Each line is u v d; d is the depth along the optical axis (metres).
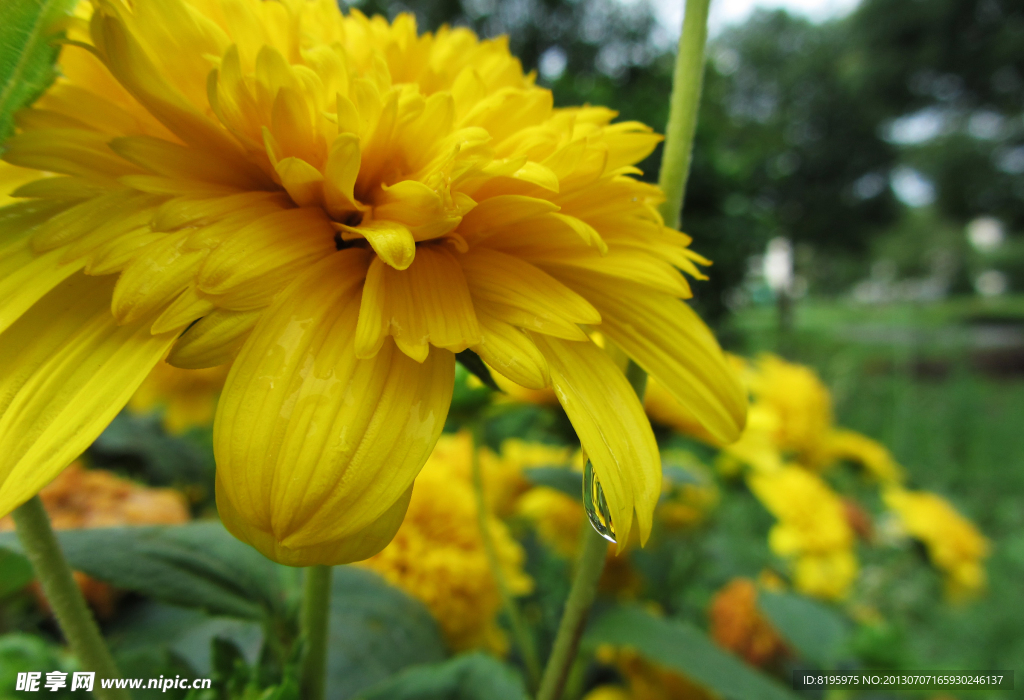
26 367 0.06
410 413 0.06
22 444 0.05
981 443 0.78
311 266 0.07
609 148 0.09
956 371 1.11
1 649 0.11
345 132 0.07
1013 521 0.61
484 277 0.07
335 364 0.06
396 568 0.15
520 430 0.22
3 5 0.06
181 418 0.23
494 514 0.20
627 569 0.23
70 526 0.15
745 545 0.37
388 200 0.07
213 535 0.11
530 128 0.08
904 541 0.34
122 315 0.06
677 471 0.20
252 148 0.07
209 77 0.06
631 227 0.08
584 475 0.08
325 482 0.06
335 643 0.13
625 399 0.07
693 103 0.10
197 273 0.06
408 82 0.10
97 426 0.05
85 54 0.07
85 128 0.07
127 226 0.06
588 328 0.09
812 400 0.32
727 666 0.15
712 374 0.08
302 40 0.09
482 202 0.07
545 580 0.24
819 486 0.30
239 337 0.06
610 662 0.21
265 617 0.10
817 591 0.28
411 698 0.11
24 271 0.06
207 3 0.08
